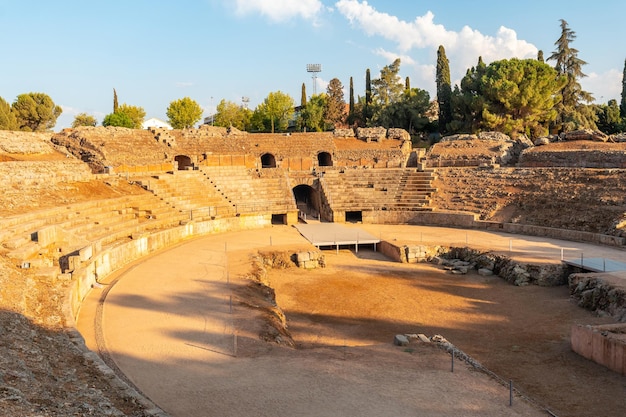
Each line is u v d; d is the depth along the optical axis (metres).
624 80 93.88
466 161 68.56
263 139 79.31
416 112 95.81
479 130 85.38
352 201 60.50
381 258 44.00
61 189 42.19
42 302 21.11
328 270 40.00
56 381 13.68
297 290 34.41
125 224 39.81
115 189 48.00
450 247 42.88
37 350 15.73
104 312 23.75
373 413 14.13
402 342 21.72
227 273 32.75
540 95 78.12
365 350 20.81
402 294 33.34
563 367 21.61
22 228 28.89
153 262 35.62
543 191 51.09
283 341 21.92
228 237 48.12
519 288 34.12
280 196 60.69
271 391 15.52
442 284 35.62
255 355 19.06
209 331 21.62
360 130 84.62
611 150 55.78
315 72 135.38
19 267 24.08
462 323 27.89
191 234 47.12
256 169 67.75
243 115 128.25
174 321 22.80
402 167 71.94
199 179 59.28
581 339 22.77
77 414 11.38
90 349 18.34
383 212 57.41
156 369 17.25
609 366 21.23
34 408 10.98
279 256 40.50
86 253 28.78
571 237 43.31
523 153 63.78
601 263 33.72
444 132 96.44
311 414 13.91
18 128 86.88
